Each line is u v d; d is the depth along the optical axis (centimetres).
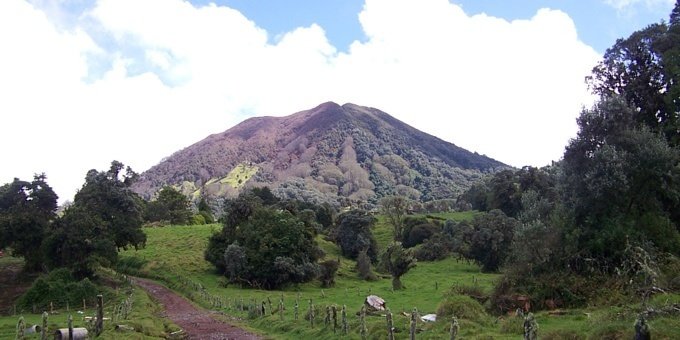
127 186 6925
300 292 6412
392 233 12325
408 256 5794
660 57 3953
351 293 5556
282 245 7206
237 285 6956
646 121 4016
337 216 11838
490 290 3509
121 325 2628
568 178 3447
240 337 2733
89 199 6425
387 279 7750
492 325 2383
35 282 4944
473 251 7925
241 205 8225
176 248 8981
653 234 3109
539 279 3006
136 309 3841
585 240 3180
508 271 3262
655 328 1600
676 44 3872
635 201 3269
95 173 6788
